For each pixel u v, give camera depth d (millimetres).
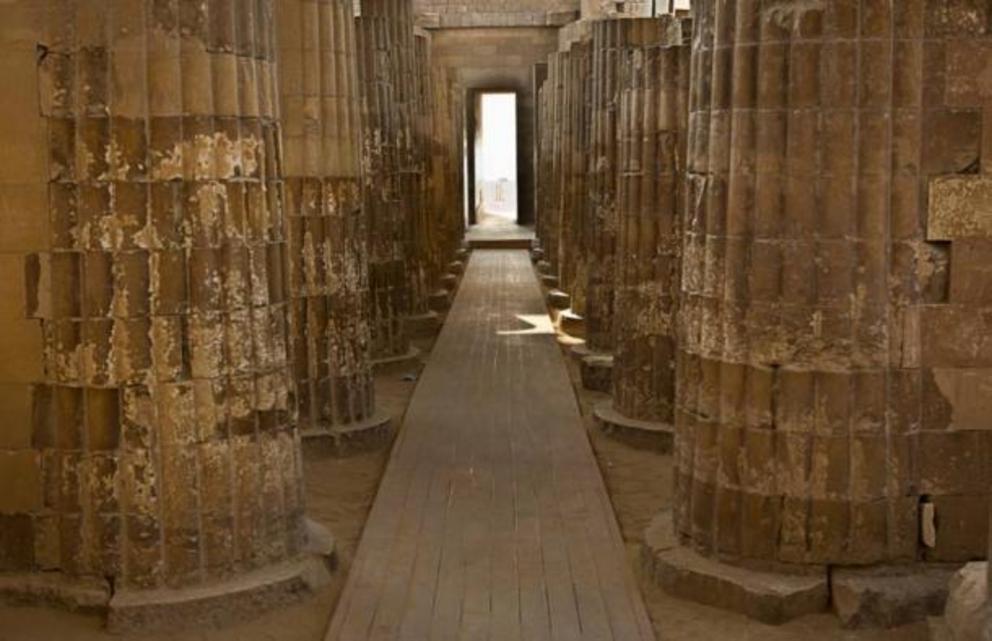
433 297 24891
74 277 8016
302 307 12914
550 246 29344
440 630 8039
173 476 8156
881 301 8023
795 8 7867
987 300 8070
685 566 8539
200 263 8070
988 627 5801
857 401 8078
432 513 10703
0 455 8297
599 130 17547
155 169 7914
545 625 8109
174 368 8086
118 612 7973
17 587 8289
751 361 8250
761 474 8266
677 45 12945
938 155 7969
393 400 15891
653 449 13094
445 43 41625
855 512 8125
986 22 7875
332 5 12727
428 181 25266
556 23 41281
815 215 7992
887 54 7840
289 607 8445
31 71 7891
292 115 12664
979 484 8203
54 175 7949
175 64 7859
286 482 8734
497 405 15422
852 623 7969
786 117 7980
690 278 8742
